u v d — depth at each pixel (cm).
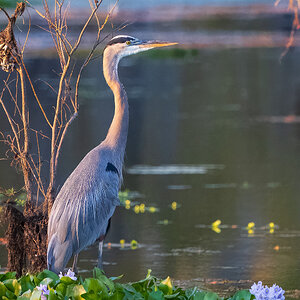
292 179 1658
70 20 4441
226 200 1472
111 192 846
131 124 2386
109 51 913
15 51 880
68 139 2064
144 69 3762
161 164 1830
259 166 1797
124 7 5562
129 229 1268
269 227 1267
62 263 808
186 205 1433
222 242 1172
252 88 3166
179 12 5666
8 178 1602
